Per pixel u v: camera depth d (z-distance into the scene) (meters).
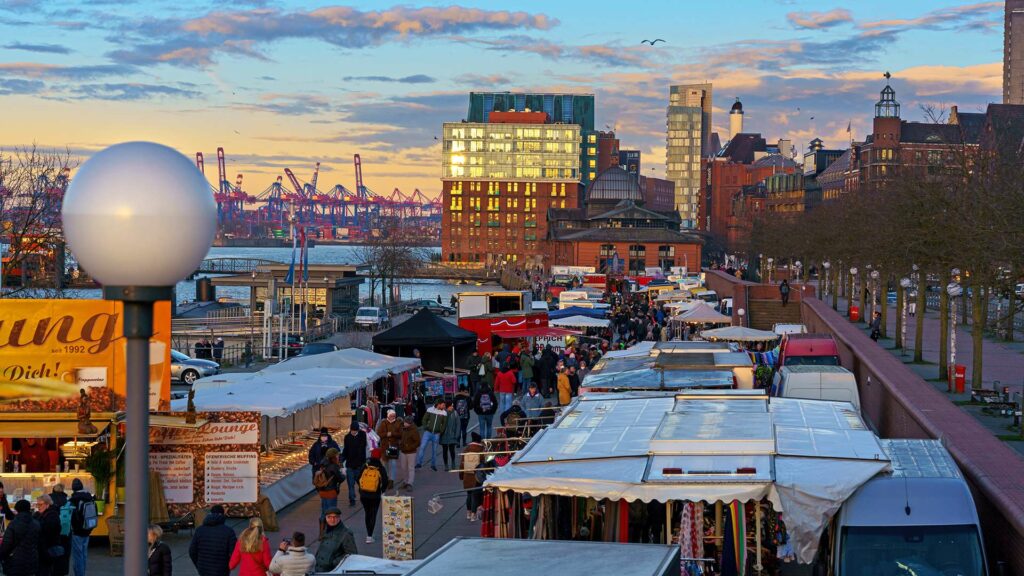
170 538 23.17
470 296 62.41
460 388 42.84
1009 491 17.80
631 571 9.62
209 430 23.50
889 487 15.50
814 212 116.62
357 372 33.16
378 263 177.75
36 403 22.77
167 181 5.88
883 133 180.00
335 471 22.78
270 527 23.56
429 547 22.11
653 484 15.38
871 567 14.86
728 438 16.78
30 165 70.69
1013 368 51.09
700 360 30.72
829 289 110.44
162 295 5.95
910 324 76.50
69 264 84.62
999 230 31.47
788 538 16.06
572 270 152.00
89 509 19.34
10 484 22.78
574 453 17.08
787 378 34.41
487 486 15.97
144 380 5.88
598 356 48.97
